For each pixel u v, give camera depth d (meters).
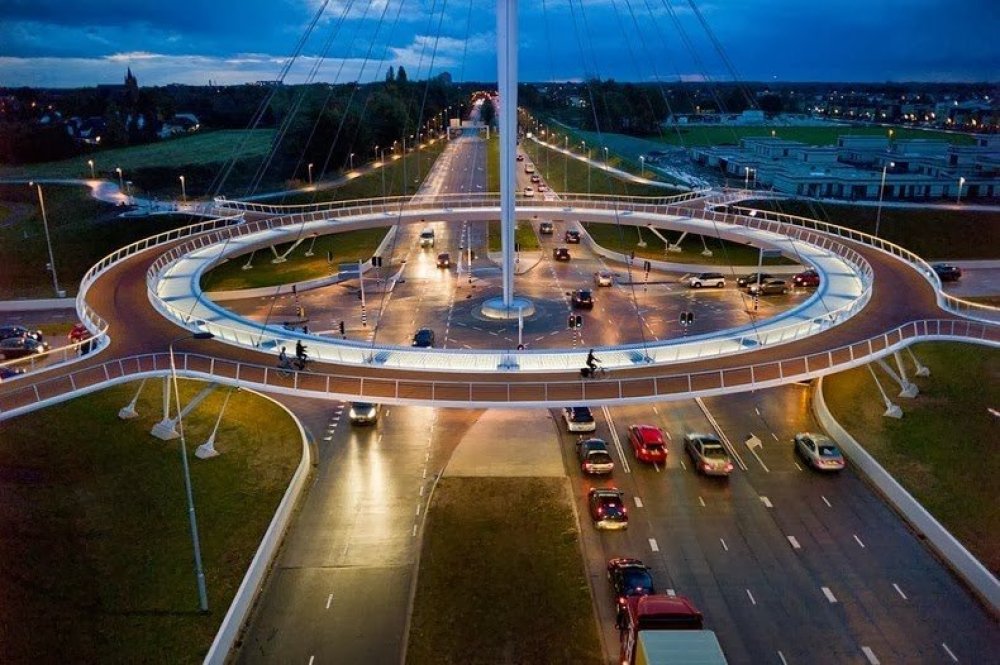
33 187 119.44
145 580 31.77
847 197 112.44
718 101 87.81
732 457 43.31
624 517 35.88
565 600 31.27
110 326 46.44
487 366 39.88
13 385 37.81
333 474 41.31
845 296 53.34
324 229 78.25
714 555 34.31
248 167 153.88
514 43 57.12
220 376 38.53
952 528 35.03
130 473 39.50
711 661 22.09
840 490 39.81
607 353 41.88
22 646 28.19
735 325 66.44
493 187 139.12
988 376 47.94
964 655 28.45
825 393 50.38
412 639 29.17
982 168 116.31
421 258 96.62
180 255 64.88
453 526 36.28
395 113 183.75
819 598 31.53
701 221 80.50
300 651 28.69
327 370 39.22
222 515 36.25
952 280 81.56
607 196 109.88
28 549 32.72
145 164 149.88
